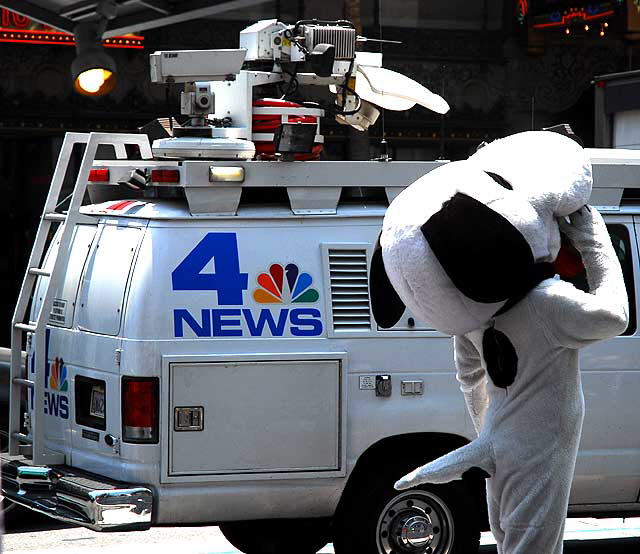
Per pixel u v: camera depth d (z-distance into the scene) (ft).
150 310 34.30
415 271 23.53
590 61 104.58
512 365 24.08
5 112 89.92
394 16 98.53
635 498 38.14
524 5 101.65
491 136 101.91
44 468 36.22
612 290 23.88
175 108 93.66
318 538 41.42
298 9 95.76
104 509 33.60
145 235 34.96
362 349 35.70
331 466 35.27
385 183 36.73
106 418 35.14
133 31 66.33
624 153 41.42
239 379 34.65
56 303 38.63
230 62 37.35
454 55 100.48
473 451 24.20
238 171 35.24
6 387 45.52
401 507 36.06
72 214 36.94
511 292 23.43
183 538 45.60
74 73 60.29
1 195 91.76
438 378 36.19
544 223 23.80
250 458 34.71
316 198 36.17
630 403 37.65
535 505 23.97
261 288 35.14
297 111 39.11
